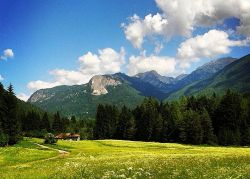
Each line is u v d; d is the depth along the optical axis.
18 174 37.69
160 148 101.75
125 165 39.03
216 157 44.12
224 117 161.62
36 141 149.50
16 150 78.50
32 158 69.00
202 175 29.34
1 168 49.28
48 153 79.31
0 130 125.81
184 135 157.12
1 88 143.12
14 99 135.25
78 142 144.00
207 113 157.12
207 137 154.62
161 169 34.44
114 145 125.88
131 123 187.00
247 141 148.50
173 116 173.88
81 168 38.25
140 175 30.78
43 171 38.75
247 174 28.53
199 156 47.50
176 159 43.97
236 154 49.09
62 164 46.12
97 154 66.31
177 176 29.50
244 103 167.50
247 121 159.12
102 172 33.84
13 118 133.62
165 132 169.38
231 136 149.00
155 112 183.75
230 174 29.11
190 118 157.00
